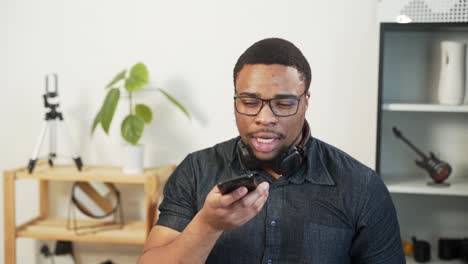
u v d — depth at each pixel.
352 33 2.11
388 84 2.11
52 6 2.27
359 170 1.04
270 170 1.03
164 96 2.25
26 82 2.32
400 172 2.14
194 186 1.08
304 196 1.02
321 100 2.16
